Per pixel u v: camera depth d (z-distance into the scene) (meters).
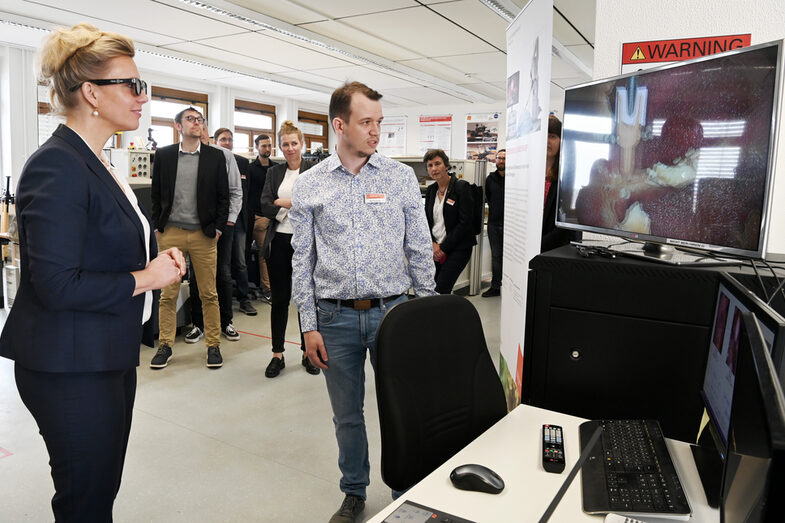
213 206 3.14
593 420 1.29
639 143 1.43
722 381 1.04
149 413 2.62
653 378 1.37
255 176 4.72
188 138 3.11
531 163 1.82
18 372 1.19
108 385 1.22
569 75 7.59
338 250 1.65
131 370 1.37
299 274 1.71
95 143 1.25
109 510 1.28
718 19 1.67
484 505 0.97
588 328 1.44
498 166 5.26
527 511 0.95
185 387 2.94
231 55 6.75
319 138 11.17
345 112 1.58
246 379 3.07
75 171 1.13
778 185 1.68
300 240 1.71
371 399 2.86
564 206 1.74
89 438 1.20
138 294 1.25
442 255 3.75
